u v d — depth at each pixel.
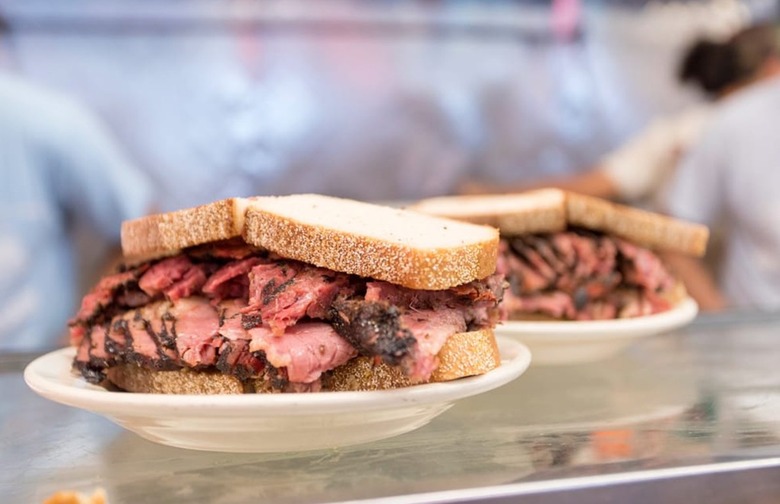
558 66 1.87
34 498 0.50
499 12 1.81
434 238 0.57
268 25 1.72
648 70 1.90
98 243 1.51
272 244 0.58
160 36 1.68
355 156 1.80
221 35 1.70
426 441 0.56
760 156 1.50
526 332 0.67
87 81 1.66
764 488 0.51
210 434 0.53
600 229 0.77
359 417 0.52
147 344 0.58
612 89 1.90
